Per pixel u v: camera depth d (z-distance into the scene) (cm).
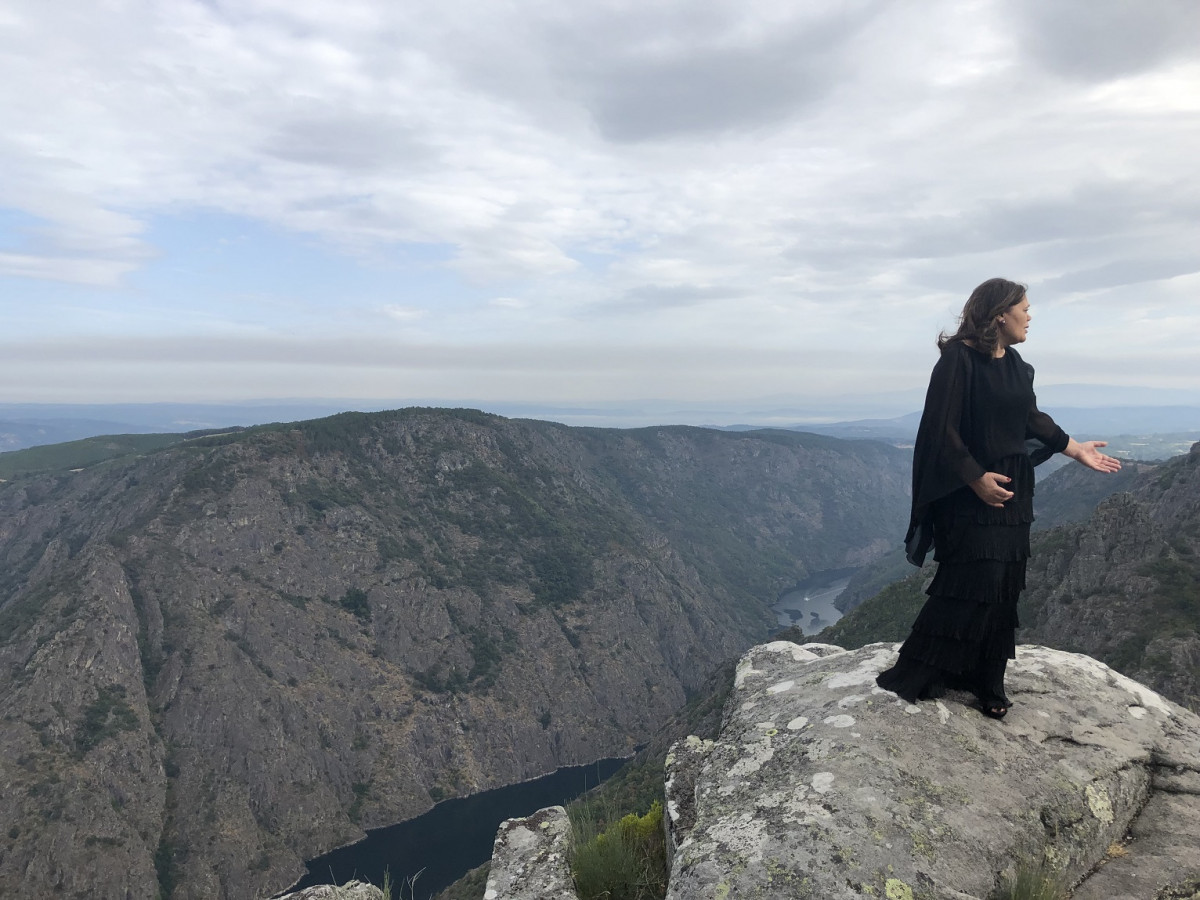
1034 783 417
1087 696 519
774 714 520
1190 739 487
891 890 336
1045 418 473
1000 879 355
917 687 483
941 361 470
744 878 351
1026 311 458
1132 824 433
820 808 388
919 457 474
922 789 402
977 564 457
